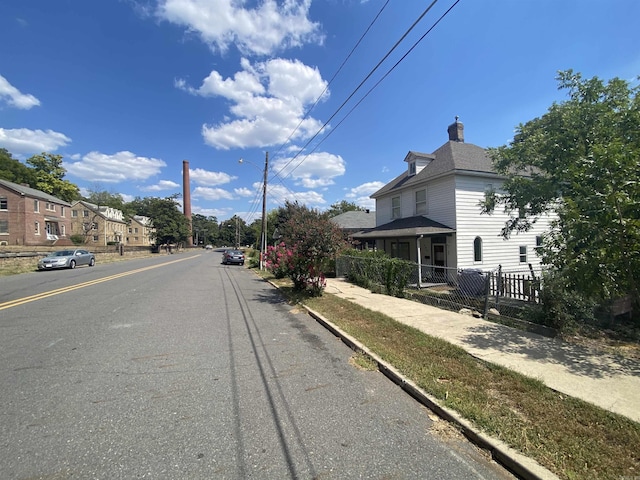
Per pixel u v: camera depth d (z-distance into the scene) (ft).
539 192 27.91
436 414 10.84
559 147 25.50
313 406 11.22
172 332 20.42
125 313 25.72
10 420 10.03
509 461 8.23
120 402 11.28
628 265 14.24
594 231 14.47
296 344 18.44
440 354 15.80
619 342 18.24
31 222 126.72
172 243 217.15
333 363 15.48
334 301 30.19
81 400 11.39
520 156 29.27
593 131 23.94
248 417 10.39
